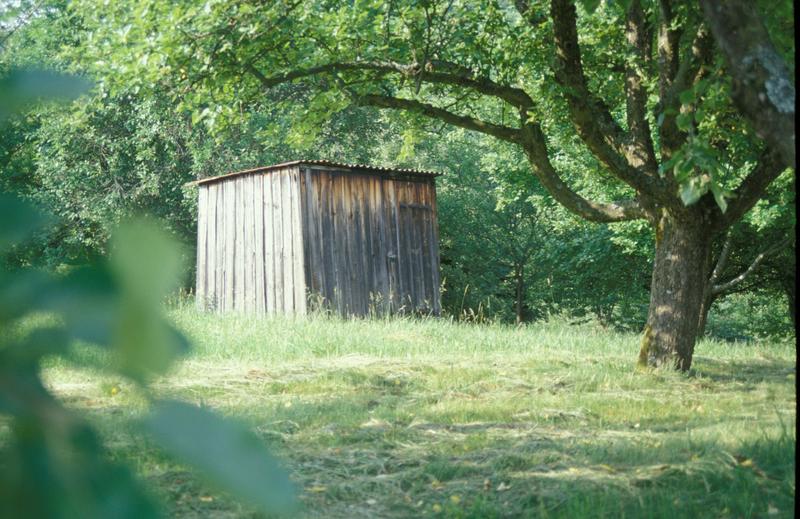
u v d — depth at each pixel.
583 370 10.25
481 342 12.92
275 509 0.24
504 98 11.11
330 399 7.95
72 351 0.24
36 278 0.25
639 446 5.79
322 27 10.33
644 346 10.64
